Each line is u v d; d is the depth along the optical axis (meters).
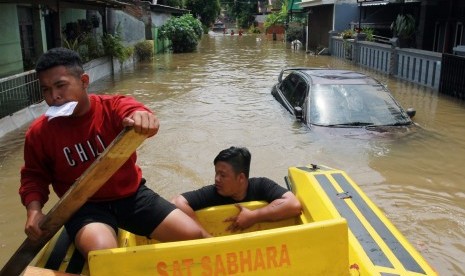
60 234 2.55
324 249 2.15
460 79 10.82
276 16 45.44
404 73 14.47
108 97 2.47
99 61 15.43
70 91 2.19
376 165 5.82
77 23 16.81
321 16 26.84
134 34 23.19
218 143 6.94
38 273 1.98
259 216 2.95
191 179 5.60
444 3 17.81
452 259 3.82
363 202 2.94
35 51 14.16
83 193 2.02
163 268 2.01
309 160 6.02
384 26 21.86
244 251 2.08
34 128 2.39
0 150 7.08
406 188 5.21
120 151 1.90
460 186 5.26
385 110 7.46
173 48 27.25
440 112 9.26
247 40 39.50
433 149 6.40
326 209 2.84
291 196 3.07
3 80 8.11
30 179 2.42
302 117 7.62
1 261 4.01
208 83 13.50
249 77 14.73
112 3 14.86
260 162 6.04
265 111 8.91
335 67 18.08
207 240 2.06
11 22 11.83
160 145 6.91
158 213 2.46
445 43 17.62
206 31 54.84
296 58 22.02
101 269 1.96
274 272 2.11
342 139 6.67
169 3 38.16
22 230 4.55
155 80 14.56
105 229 2.26
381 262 2.35
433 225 4.39
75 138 2.35
